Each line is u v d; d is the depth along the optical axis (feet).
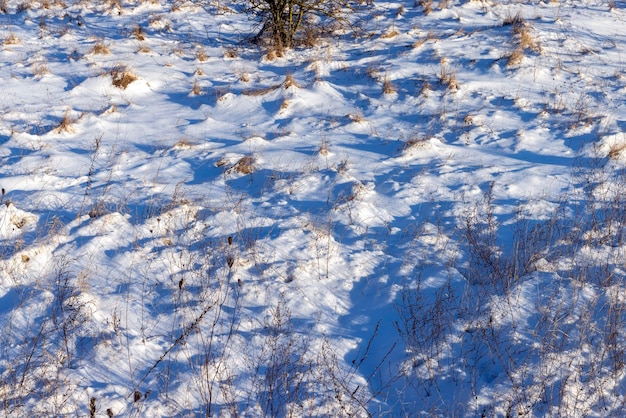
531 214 21.75
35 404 13.28
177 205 21.89
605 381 13.75
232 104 33.63
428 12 48.62
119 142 29.19
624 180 24.03
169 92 36.24
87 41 44.29
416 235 20.57
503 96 33.32
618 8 49.49
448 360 15.07
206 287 17.60
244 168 25.54
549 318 15.58
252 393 14.02
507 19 44.65
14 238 19.84
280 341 15.70
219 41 45.98
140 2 54.65
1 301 17.06
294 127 30.81
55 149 27.94
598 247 19.07
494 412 13.30
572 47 39.68
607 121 29.66
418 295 17.53
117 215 21.15
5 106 33.06
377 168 26.13
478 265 18.86
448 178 24.79
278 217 21.77
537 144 28.12
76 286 17.30
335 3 47.50
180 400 13.70
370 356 15.58
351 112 32.42
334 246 19.98
